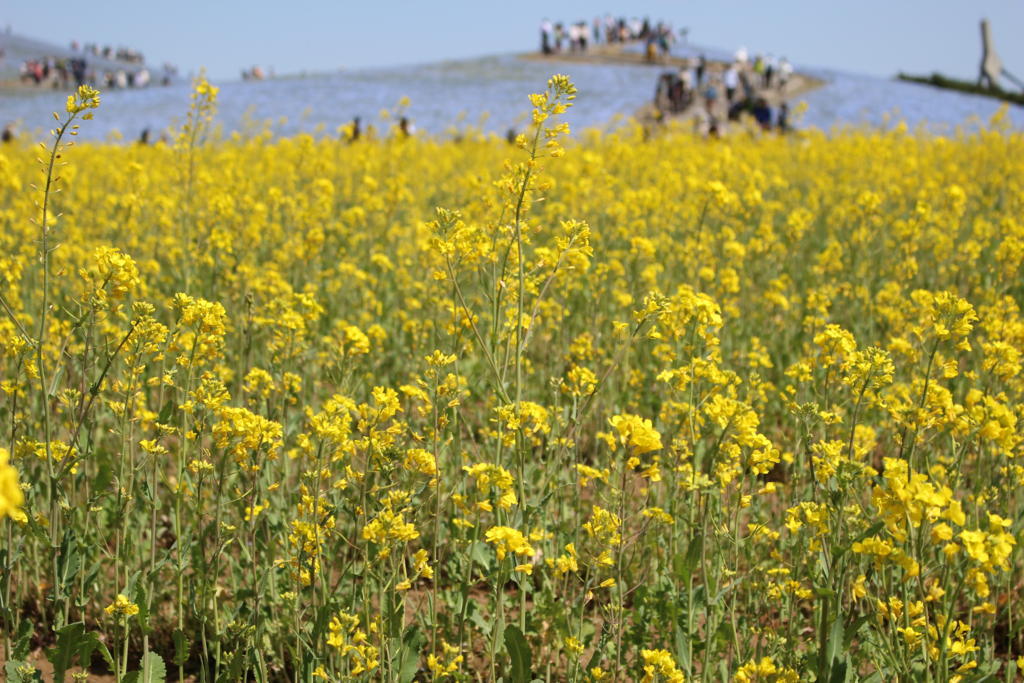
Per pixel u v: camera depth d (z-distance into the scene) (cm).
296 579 300
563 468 365
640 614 315
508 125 2711
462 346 422
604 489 361
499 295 329
